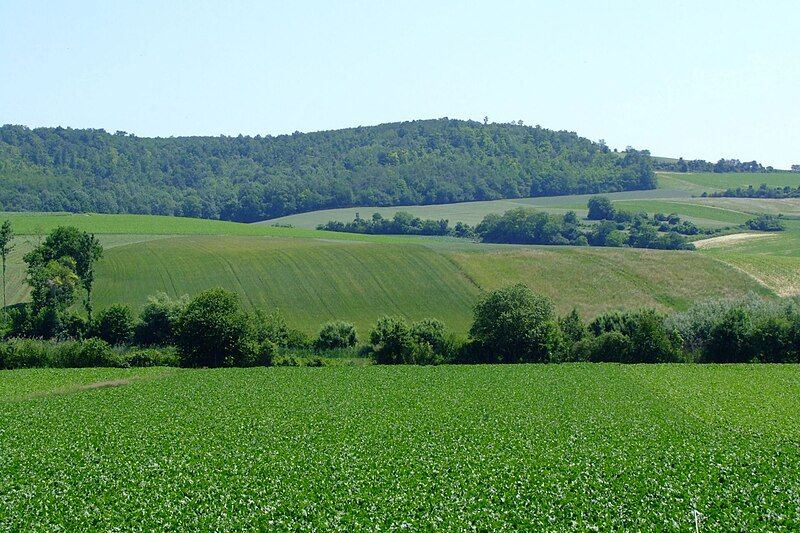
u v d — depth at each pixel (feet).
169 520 89.04
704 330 273.95
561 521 87.97
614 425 151.23
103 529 86.94
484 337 261.44
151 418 158.10
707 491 98.99
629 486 101.65
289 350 270.26
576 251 403.54
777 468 113.80
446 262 383.86
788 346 257.14
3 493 102.17
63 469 115.14
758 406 173.68
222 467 115.96
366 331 304.91
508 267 378.94
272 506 93.50
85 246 347.56
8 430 146.20
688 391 193.88
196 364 247.91
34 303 309.63
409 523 87.15
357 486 103.60
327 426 149.48
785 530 84.48
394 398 183.21
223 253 398.01
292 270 371.97
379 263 381.60
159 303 288.51
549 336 260.21
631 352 259.19
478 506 93.61
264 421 154.51
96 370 233.14
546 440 136.87
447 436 140.05
